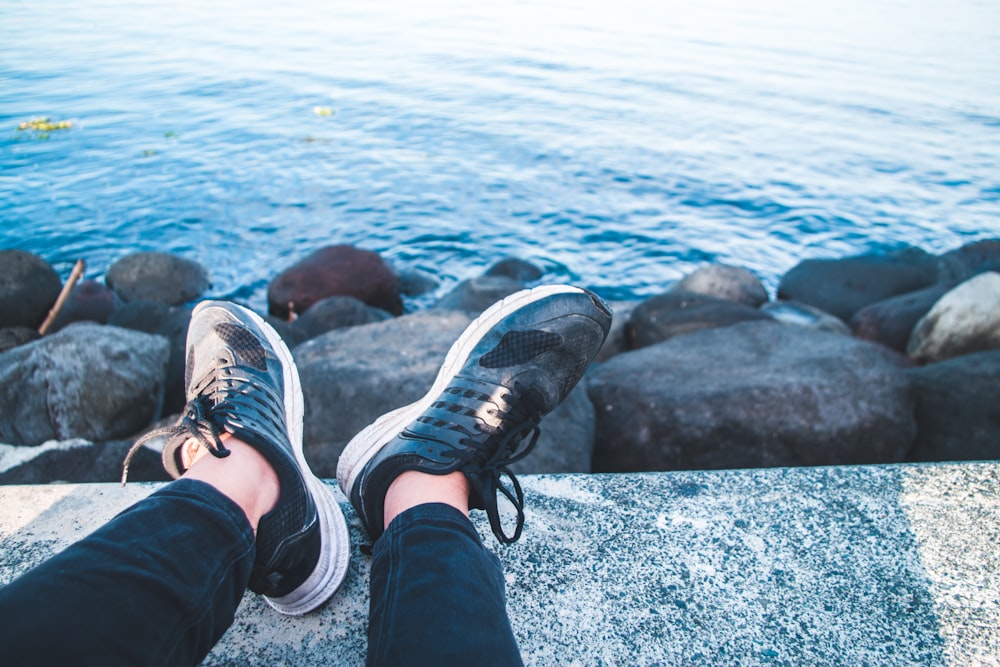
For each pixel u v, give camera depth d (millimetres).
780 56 27547
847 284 7215
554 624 1329
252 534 1104
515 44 28750
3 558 1427
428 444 1358
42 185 10711
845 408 3406
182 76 20031
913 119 17688
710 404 3420
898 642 1317
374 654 1001
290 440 1438
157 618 890
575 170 12531
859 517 1580
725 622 1344
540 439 3004
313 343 3525
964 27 38125
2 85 17750
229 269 8227
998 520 1575
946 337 5195
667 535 1524
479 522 1550
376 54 25500
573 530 1534
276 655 1266
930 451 3631
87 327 4023
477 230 9648
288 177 11547
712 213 10656
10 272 6484
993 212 11117
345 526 1422
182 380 4379
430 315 3727
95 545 926
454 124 15664
